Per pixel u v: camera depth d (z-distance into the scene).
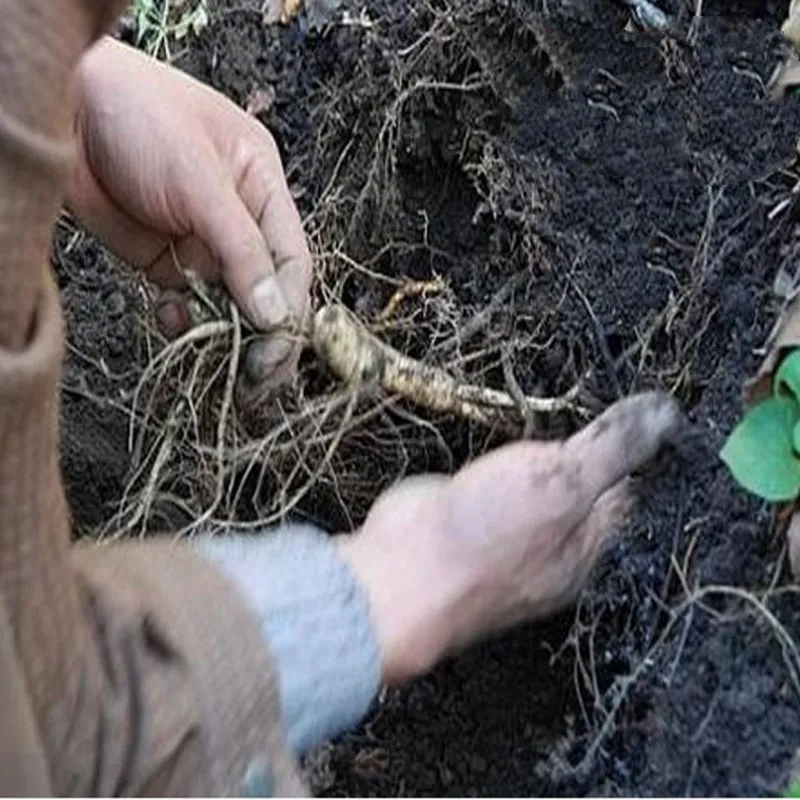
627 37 1.76
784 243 1.52
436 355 1.66
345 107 1.83
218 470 1.53
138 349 1.82
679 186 1.64
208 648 0.99
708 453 1.37
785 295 1.46
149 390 1.73
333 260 1.76
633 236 1.64
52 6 0.89
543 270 1.66
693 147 1.66
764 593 1.27
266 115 1.88
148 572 1.03
